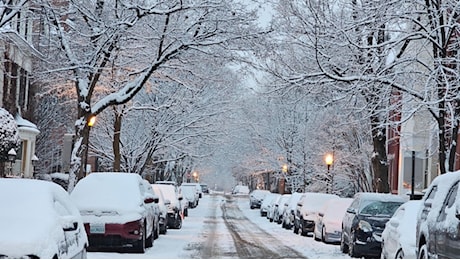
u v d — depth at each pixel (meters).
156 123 36.94
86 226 16.69
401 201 19.94
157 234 22.94
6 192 9.54
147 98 35.75
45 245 8.70
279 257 18.28
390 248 14.66
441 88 16.92
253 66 21.00
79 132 22.75
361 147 38.12
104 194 17.23
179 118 36.75
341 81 18.70
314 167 45.41
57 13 22.34
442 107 17.91
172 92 33.44
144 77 22.89
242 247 21.27
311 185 49.91
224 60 23.16
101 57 22.92
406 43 18.69
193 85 27.22
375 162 24.67
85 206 16.84
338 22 18.03
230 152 55.66
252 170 56.53
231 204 72.25
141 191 18.34
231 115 39.38
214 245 21.64
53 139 44.72
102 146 38.12
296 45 19.86
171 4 22.20
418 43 20.78
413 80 19.31
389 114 22.47
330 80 18.94
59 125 44.09
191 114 36.31
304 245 23.36
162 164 53.16
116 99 23.03
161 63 22.70
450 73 17.55
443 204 10.55
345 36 17.64
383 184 24.50
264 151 51.91
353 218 19.59
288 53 20.12
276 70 19.83
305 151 48.38
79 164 22.56
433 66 18.27
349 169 42.16
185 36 22.44
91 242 16.73
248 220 43.59
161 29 23.08
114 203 17.03
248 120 48.25
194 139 38.84
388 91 18.50
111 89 26.44
